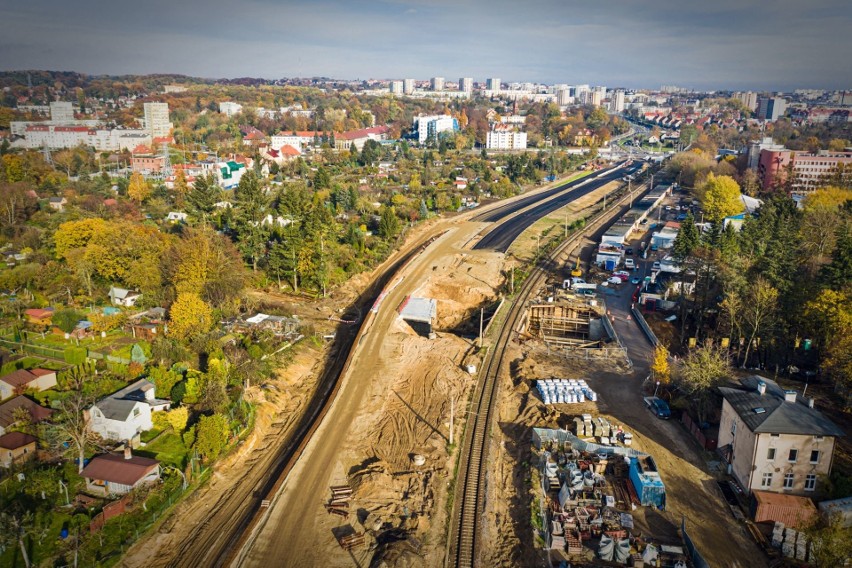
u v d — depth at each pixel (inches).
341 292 5177.2
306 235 5280.5
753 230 5556.1
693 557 2282.2
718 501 2600.9
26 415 2883.9
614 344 4296.3
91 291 4350.4
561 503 2576.3
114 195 7500.0
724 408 2856.8
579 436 3078.2
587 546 2385.6
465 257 6318.9
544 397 3479.3
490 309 5113.2
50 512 2404.0
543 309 5044.3
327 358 4001.0
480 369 3951.8
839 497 2503.7
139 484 2536.9
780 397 2731.3
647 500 2578.7
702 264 4591.5
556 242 6870.1
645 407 3415.4
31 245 5162.4
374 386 3631.9
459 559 2331.4
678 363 3806.6
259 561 2281.0
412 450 3016.7
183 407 2999.5
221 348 3622.0
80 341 3774.6
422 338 4436.5
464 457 2984.7
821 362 3607.3
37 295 4256.9
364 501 2623.0
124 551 2257.6
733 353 3919.8
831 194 7258.9
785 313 3895.2
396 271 5762.8
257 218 5615.2
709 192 7406.5
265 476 2770.7
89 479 2544.3
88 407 2952.8
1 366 3425.2
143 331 3846.0
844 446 2918.3
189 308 3730.3
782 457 2541.8
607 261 5949.8
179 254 4370.1
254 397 3289.9
